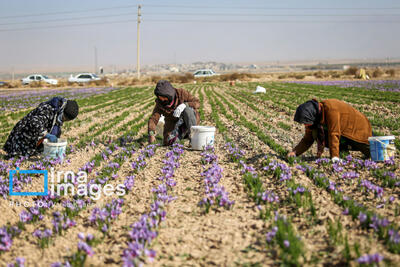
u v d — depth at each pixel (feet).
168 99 26.71
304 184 18.67
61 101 24.88
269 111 53.36
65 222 15.23
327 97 71.61
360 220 13.58
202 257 12.25
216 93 93.91
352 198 16.85
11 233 14.32
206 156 24.29
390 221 14.05
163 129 29.96
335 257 11.74
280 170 20.24
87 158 26.45
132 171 22.82
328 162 21.80
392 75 174.19
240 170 21.86
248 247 12.70
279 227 13.04
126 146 30.01
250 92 93.35
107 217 15.39
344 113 21.91
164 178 20.88
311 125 22.22
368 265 10.71
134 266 11.45
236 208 16.20
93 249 13.07
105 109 61.31
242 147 29.25
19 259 11.75
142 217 14.58
